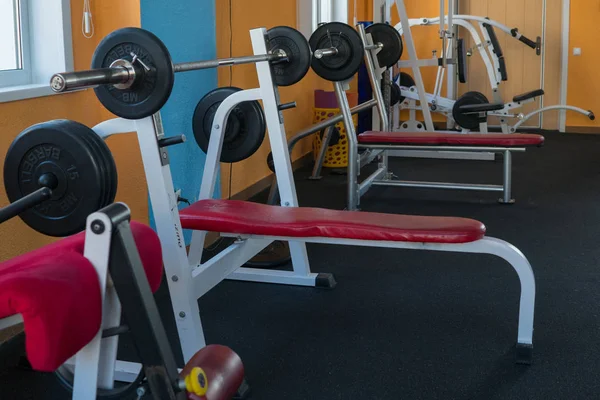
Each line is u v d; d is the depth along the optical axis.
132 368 2.05
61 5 2.50
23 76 2.47
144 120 1.92
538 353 2.20
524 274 2.08
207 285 2.17
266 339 2.33
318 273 2.92
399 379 2.04
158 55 1.73
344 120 3.93
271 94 2.59
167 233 2.01
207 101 2.95
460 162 5.81
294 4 5.32
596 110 7.28
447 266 3.08
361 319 2.49
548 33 7.30
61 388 2.02
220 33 3.80
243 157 2.97
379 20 5.57
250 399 1.93
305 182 5.00
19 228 2.33
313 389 1.99
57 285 1.14
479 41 6.18
